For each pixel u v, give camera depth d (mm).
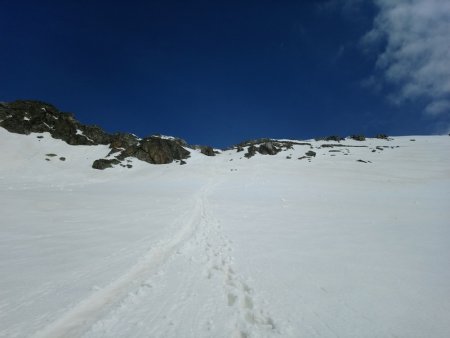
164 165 76188
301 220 16906
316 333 5172
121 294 6891
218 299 6703
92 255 9695
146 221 16188
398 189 38781
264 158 82938
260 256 9852
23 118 86500
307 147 97000
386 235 12828
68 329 5352
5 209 18500
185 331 5324
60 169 67812
